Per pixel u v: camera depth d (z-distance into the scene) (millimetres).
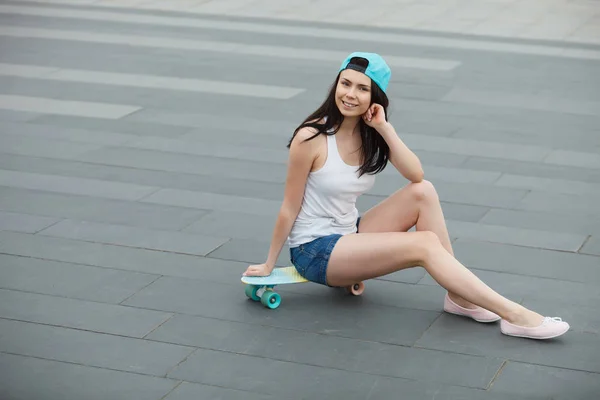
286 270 5527
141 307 5445
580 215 6965
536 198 7301
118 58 11531
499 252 6285
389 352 4984
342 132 5246
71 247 6246
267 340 5094
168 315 5359
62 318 5289
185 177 7648
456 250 6301
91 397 4512
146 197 7191
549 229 6684
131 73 10859
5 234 6422
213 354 4941
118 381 4660
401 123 9156
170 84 10430
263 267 5422
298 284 5781
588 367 4859
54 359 4852
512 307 5129
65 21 13609
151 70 11016
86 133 8719
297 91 10242
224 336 5129
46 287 5660
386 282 5832
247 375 4742
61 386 4602
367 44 12453
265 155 8227
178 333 5152
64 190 7293
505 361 4902
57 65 11125
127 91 10125
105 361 4848
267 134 8805
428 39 12773
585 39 12883
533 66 11398
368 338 5129
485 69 11219
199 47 12180
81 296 5562
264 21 13891
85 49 11930
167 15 14234
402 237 5180
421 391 4609
